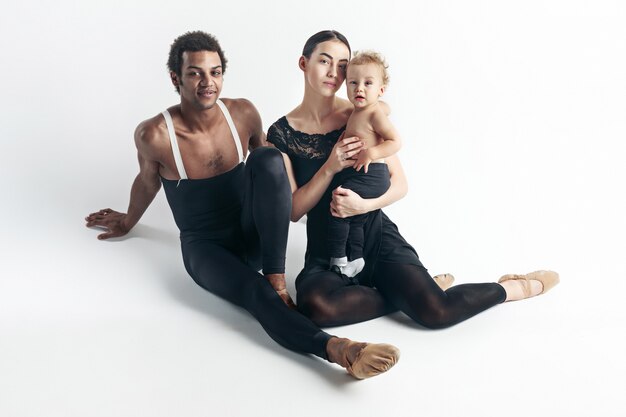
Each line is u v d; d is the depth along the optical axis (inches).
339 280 162.9
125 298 173.5
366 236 167.9
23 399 136.9
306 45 166.1
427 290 158.6
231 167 176.1
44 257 192.4
